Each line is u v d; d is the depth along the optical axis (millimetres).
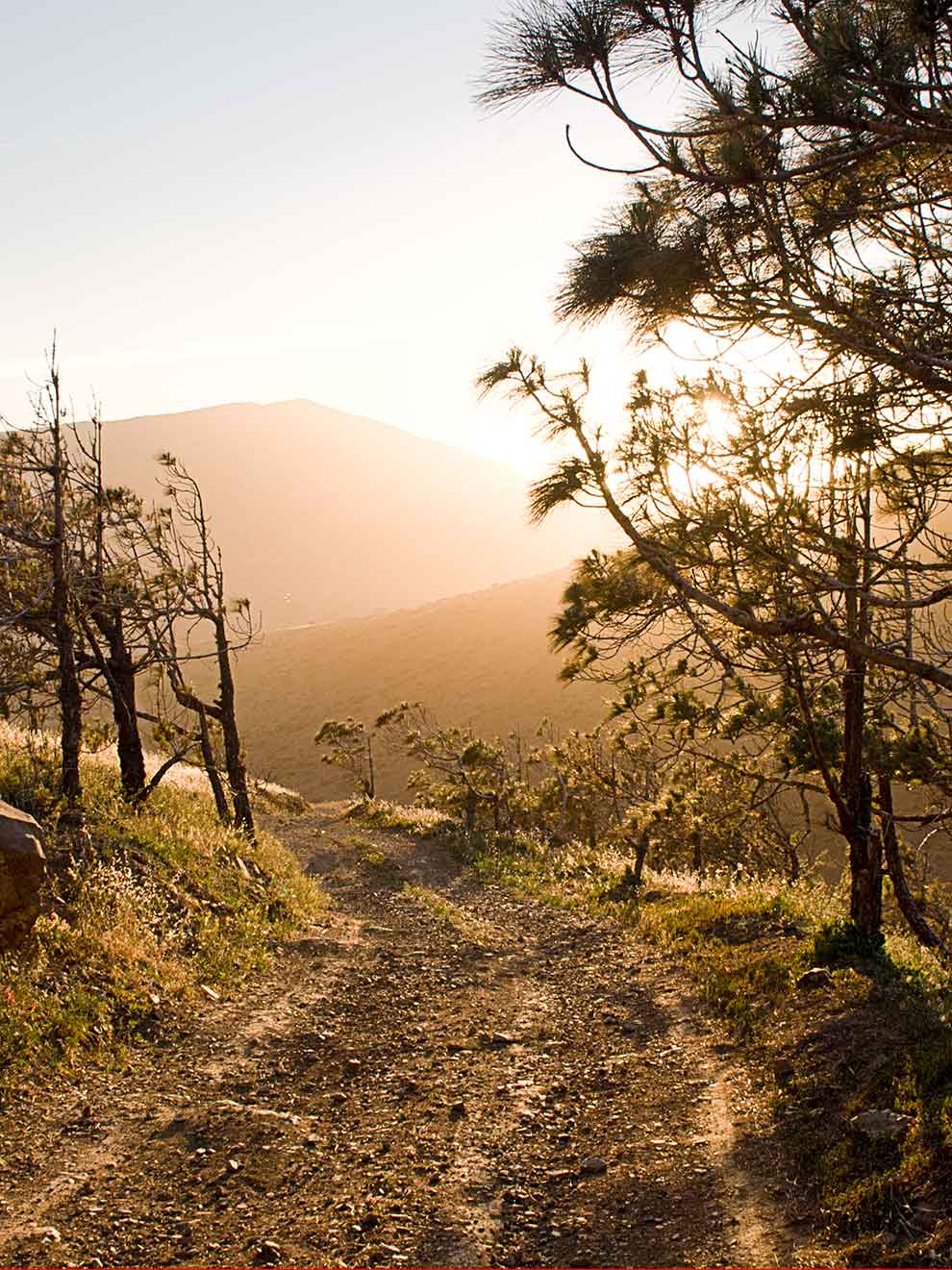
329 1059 9281
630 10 4969
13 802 12922
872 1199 5457
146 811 16578
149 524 18094
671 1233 5641
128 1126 7320
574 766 25375
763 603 7016
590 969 13117
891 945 12430
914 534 6816
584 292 5762
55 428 14328
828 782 11188
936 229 6098
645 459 7008
